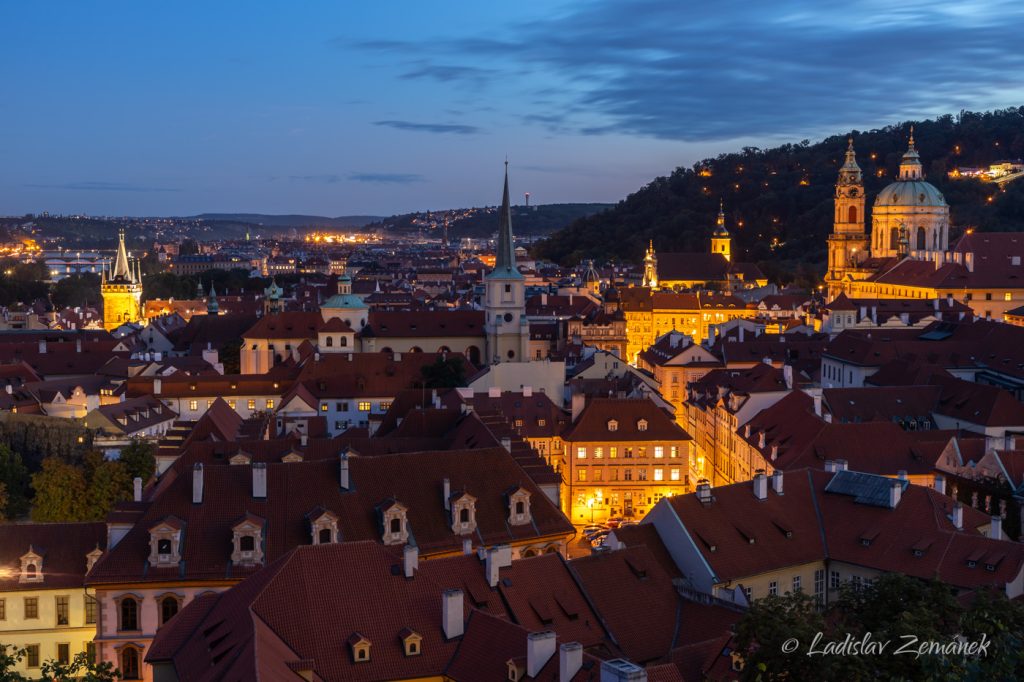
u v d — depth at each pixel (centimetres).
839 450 17962
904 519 13425
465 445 17000
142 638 12519
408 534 13362
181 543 12688
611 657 10544
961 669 5956
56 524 13788
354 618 10300
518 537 13988
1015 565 12150
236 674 8825
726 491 13688
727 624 11050
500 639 10000
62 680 9138
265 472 13250
